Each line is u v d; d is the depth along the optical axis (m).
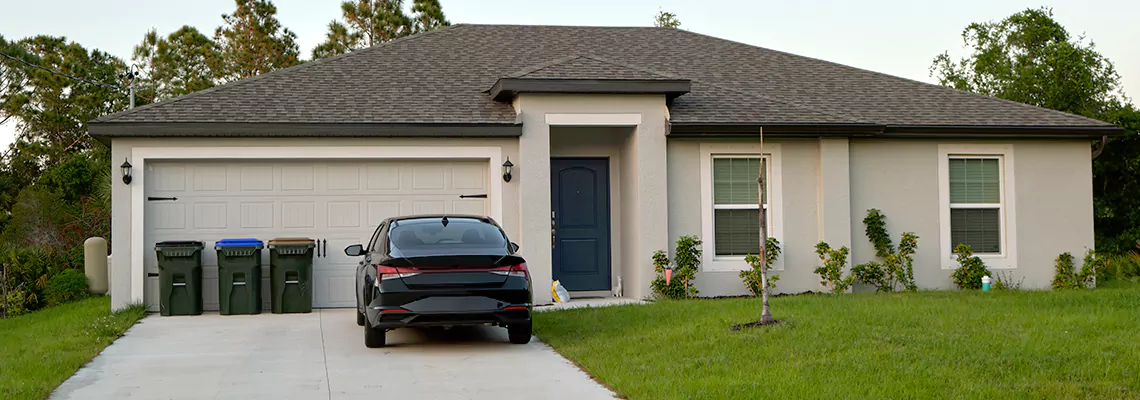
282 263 12.91
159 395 7.37
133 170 12.97
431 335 10.73
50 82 35.50
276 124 13.08
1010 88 27.22
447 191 13.90
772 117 14.33
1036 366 7.36
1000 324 9.28
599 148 15.23
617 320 10.96
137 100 36.69
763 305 9.73
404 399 7.14
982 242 15.24
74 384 7.85
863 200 14.80
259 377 8.11
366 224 13.70
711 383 7.13
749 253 14.53
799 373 7.43
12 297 15.22
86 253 16.95
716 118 14.12
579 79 13.63
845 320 9.68
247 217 13.43
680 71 16.70
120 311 12.72
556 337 10.15
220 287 12.80
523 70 15.91
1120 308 10.60
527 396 7.23
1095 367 7.25
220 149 13.17
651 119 14.00
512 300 9.31
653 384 7.22
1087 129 15.09
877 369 7.46
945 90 16.58
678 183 14.28
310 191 13.59
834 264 14.13
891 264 14.45
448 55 16.59
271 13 37.38
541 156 13.73
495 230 10.16
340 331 11.12
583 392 7.36
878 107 15.43
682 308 11.55
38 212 20.83
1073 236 15.39
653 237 13.96
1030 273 15.23
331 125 13.20
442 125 13.45
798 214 14.58
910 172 14.98
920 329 9.10
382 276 9.16
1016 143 15.28
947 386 6.84
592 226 15.23
